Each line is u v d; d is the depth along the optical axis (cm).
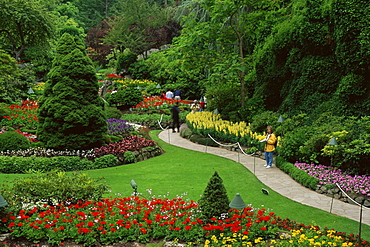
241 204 529
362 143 975
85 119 1296
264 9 1852
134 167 1265
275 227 655
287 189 1005
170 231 630
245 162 1333
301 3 1606
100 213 658
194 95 3150
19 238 599
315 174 1036
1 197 555
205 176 1134
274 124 1445
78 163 1222
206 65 1903
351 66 1202
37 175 791
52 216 649
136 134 1684
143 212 692
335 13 1205
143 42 4550
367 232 707
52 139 1303
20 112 1850
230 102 1944
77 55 1302
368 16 1125
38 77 3591
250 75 2053
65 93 1274
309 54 1475
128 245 597
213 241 590
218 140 1683
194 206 718
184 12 3158
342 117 1179
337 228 727
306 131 1221
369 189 897
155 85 3341
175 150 1577
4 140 1266
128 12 4534
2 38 3259
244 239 604
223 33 1778
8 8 2894
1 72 2059
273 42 1672
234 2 1614
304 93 1482
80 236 597
